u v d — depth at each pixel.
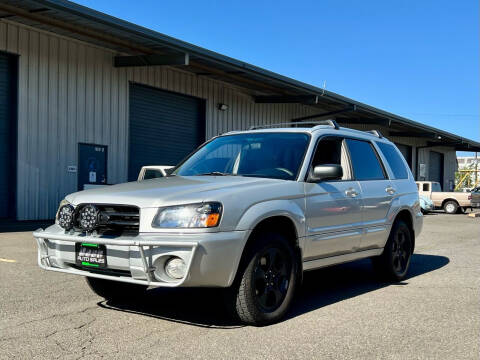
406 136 36.72
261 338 4.18
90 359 3.66
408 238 6.89
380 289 6.25
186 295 5.70
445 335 4.37
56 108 15.16
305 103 23.06
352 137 6.18
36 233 4.68
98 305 5.20
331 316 4.92
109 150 16.88
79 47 15.80
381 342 4.15
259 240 4.41
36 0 11.88
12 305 5.13
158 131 19.16
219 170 5.55
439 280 6.89
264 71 18.92
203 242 3.98
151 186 4.67
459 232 15.04
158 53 16.55
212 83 21.42
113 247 4.16
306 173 5.14
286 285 4.69
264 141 5.67
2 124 14.02
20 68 14.17
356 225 5.72
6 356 3.70
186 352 3.82
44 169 14.85
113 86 17.03
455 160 50.41
